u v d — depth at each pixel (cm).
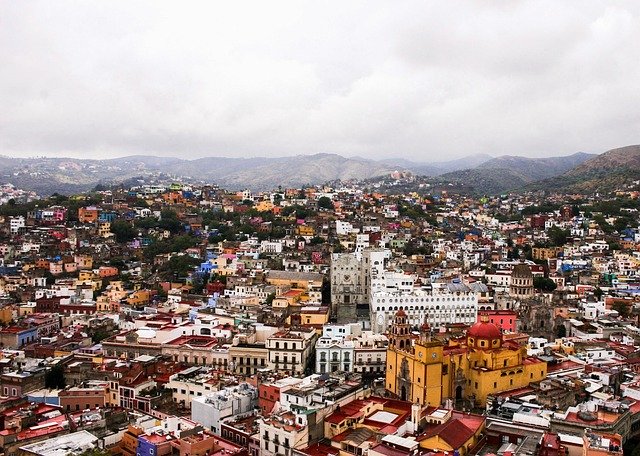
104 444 16288
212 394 19238
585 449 13388
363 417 17475
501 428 16012
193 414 18700
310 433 16638
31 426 16988
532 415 16912
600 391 19412
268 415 17475
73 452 15212
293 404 17488
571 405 18288
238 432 17225
